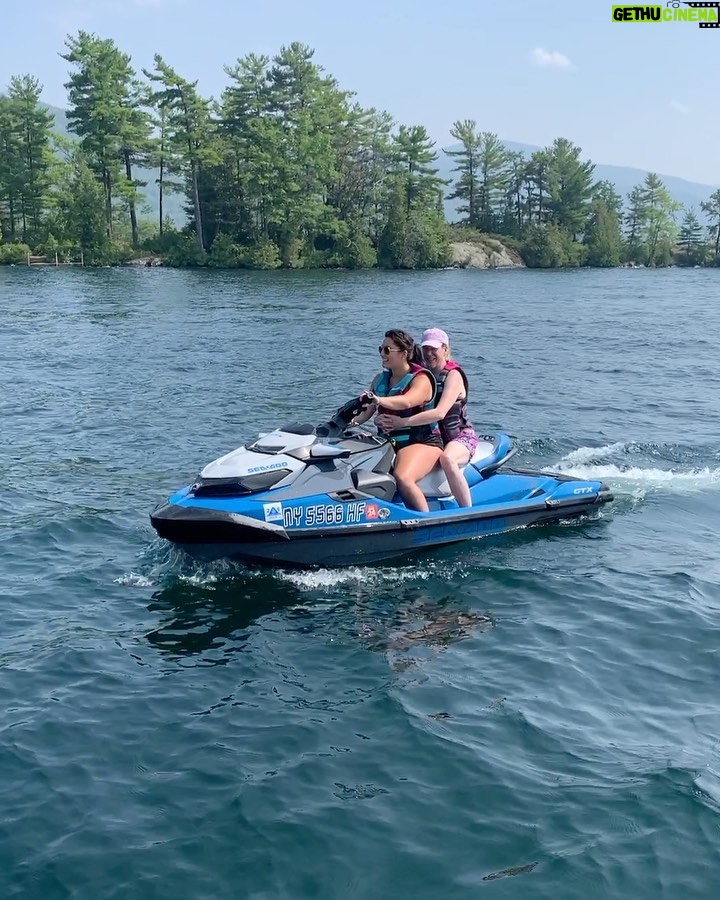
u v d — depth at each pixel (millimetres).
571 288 53000
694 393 16266
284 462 7684
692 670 6133
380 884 4184
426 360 8375
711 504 9719
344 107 91250
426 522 8070
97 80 79250
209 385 16547
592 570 7852
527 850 4387
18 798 4766
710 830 4504
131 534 8625
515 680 5980
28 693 5820
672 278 71188
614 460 11492
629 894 4117
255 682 5961
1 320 28578
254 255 78500
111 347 21984
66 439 12352
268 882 4195
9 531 8680
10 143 79812
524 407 14836
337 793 4809
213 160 79875
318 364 19234
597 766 5027
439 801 4746
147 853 4371
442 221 94125
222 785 4871
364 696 5777
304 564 7762
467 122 108375
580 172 108625
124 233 90438
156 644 6508
